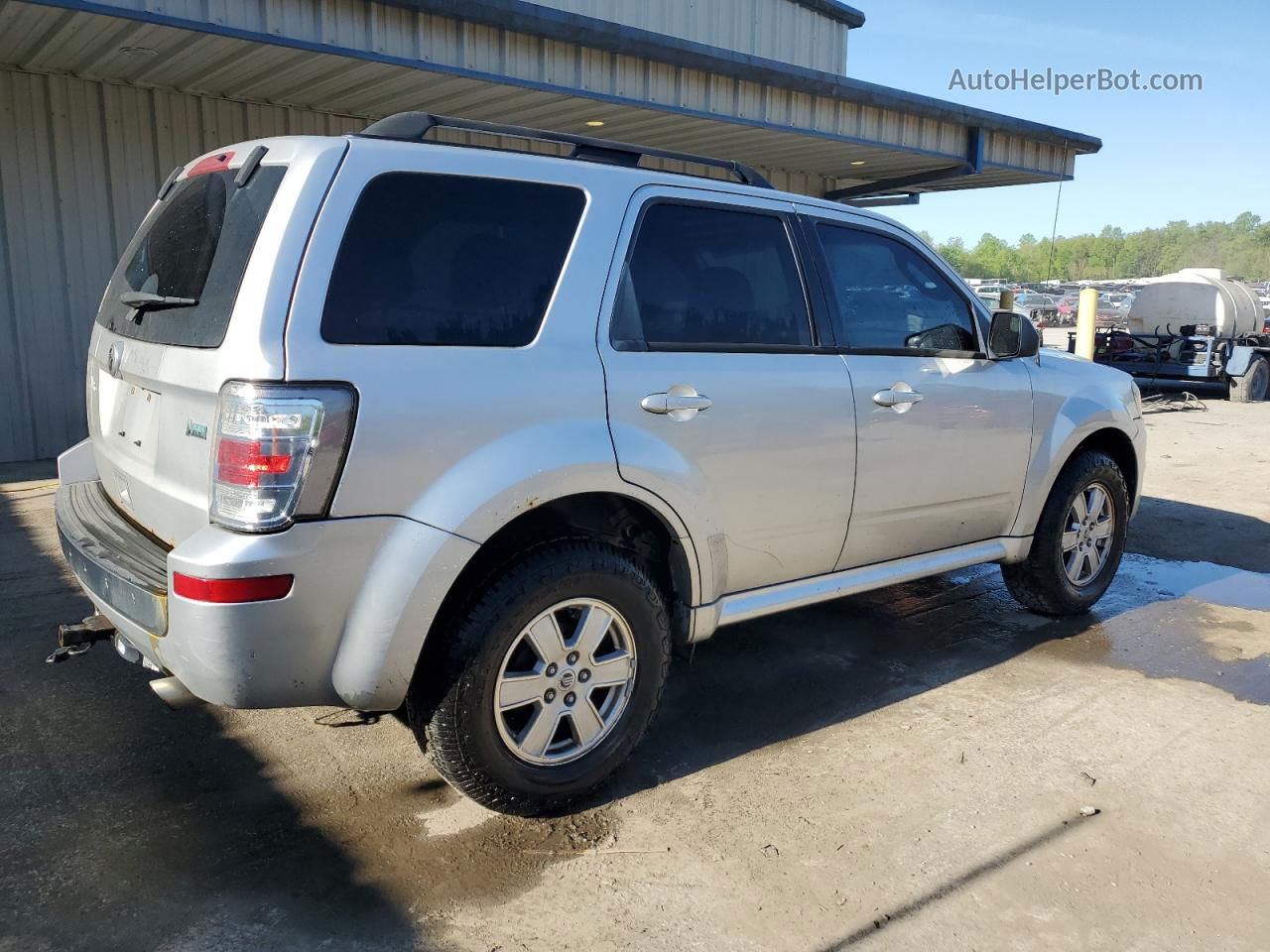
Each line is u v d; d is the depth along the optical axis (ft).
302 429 7.95
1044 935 8.32
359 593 8.39
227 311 8.30
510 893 8.77
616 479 9.76
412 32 25.26
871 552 12.94
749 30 43.86
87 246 28.14
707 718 12.41
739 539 11.25
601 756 10.14
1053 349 16.94
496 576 9.23
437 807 10.17
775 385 11.27
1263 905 8.79
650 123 34.17
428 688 9.14
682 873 9.11
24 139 26.68
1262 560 20.62
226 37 22.43
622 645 10.25
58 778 10.50
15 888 8.61
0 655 13.56
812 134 36.04
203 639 7.89
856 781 10.84
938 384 13.14
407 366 8.58
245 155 9.29
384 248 8.75
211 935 8.10
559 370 9.54
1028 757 11.49
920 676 13.91
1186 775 11.11
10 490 23.29
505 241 9.58
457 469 8.77
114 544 9.39
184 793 10.29
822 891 8.87
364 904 8.56
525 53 27.63
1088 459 15.76
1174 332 54.24
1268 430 40.70
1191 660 14.73
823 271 12.29
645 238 10.66
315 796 10.32
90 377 11.78
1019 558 15.14
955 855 9.46
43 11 21.15
